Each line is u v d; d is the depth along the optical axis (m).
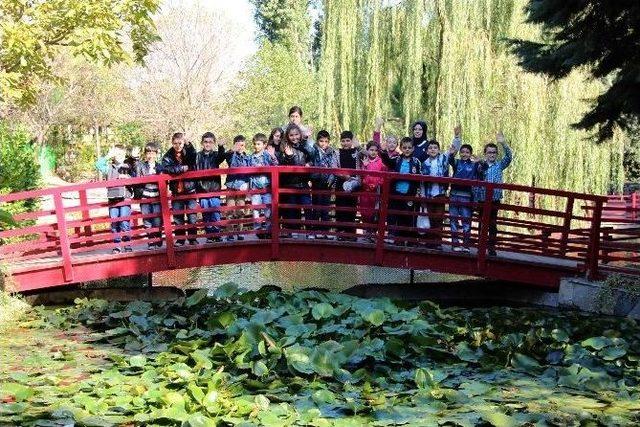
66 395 4.77
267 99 32.91
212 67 31.06
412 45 15.59
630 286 8.86
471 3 15.83
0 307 8.12
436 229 10.12
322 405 4.54
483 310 8.77
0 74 9.84
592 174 16.36
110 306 8.52
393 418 4.24
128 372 5.39
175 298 9.62
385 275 13.23
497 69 15.70
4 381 5.17
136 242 9.68
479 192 10.84
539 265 10.03
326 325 6.79
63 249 9.23
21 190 12.22
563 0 8.52
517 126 15.88
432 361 6.01
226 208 9.85
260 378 5.19
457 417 4.25
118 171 10.88
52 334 7.23
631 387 5.22
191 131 30.41
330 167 10.43
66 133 39.28
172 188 10.30
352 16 16.30
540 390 5.01
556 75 9.38
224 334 6.50
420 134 10.87
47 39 10.29
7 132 14.80
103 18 10.04
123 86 32.72
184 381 4.92
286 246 10.07
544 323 7.73
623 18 8.24
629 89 8.55
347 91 16.33
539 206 16.48
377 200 10.82
